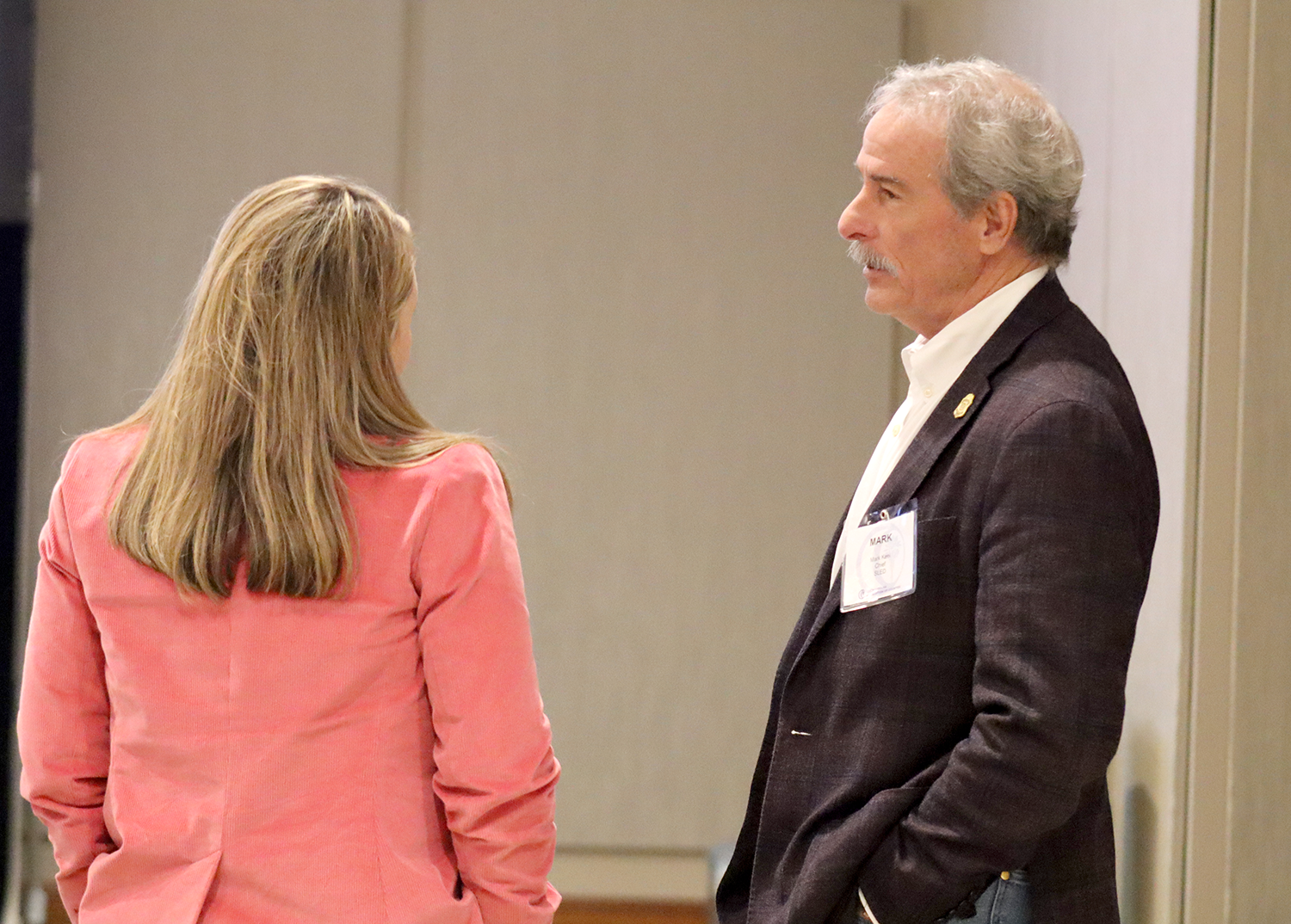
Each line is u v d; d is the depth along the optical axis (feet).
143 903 15.39
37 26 50.16
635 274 52.54
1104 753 16.92
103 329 50.78
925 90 20.22
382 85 51.49
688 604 52.75
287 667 15.38
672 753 52.70
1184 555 26.63
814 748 19.54
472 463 16.56
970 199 19.63
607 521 52.49
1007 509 17.70
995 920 18.13
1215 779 26.43
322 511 15.38
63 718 16.34
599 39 52.37
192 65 51.03
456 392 52.01
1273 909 26.37
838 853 18.22
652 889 52.85
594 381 52.42
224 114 51.13
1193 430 26.58
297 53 51.37
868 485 20.99
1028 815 16.79
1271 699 26.40
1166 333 27.73
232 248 16.31
